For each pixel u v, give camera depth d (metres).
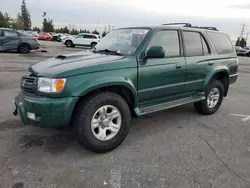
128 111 3.43
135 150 3.41
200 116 4.98
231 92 7.56
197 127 4.36
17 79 7.78
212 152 3.43
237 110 5.54
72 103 2.94
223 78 5.27
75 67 3.02
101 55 3.67
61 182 2.64
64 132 3.87
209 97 4.97
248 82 9.59
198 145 3.63
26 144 3.45
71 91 2.92
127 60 3.41
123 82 3.28
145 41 3.68
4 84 7.03
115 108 3.32
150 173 2.86
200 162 3.14
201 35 4.65
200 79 4.57
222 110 5.50
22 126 4.05
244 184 2.71
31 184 2.59
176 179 2.76
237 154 3.39
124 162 3.08
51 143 3.51
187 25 4.79
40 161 3.03
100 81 3.08
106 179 2.72
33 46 16.45
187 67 4.21
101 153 3.29
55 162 3.02
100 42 4.48
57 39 42.97
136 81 3.49
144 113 3.67
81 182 2.65
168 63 3.90
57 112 2.90
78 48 25.94
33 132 3.84
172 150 3.45
